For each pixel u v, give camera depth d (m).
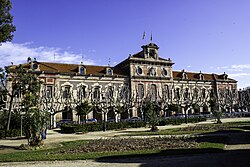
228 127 29.48
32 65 51.25
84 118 47.84
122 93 56.19
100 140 20.91
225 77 80.44
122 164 10.84
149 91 63.19
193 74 76.50
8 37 26.62
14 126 33.94
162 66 67.00
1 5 25.62
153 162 11.02
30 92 34.22
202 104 68.00
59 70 55.25
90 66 60.91
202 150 13.40
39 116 19.23
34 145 18.83
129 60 62.41
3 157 13.75
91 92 56.34
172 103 59.50
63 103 51.44
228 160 10.70
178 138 19.62
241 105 71.00
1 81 35.09
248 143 16.06
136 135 25.09
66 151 15.25
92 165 10.90
